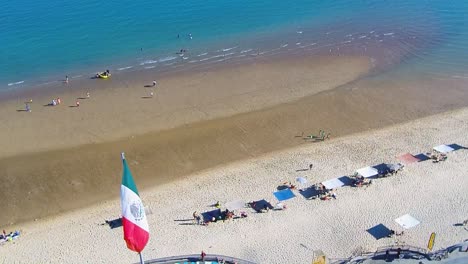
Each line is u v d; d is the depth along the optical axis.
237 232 40.28
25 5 99.69
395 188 44.59
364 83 65.31
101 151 51.84
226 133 54.56
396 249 36.69
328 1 99.44
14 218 43.16
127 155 51.12
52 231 41.31
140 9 96.00
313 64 71.81
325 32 83.38
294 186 45.09
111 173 48.56
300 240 39.19
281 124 56.12
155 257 37.78
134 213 23.50
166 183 47.00
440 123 55.38
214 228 40.78
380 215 41.41
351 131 54.62
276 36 82.00
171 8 96.19
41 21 90.25
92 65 72.94
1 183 47.22
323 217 41.47
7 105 62.47
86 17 91.88
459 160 48.25
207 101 61.81
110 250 38.75
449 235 38.88
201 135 54.28
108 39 81.81
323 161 49.06
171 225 41.19
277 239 39.41
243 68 71.06
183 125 56.41
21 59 75.06
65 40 81.75
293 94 62.84
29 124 57.75
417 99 61.00
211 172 48.41
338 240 39.00
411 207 42.16
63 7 98.00
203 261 36.91
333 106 59.62
